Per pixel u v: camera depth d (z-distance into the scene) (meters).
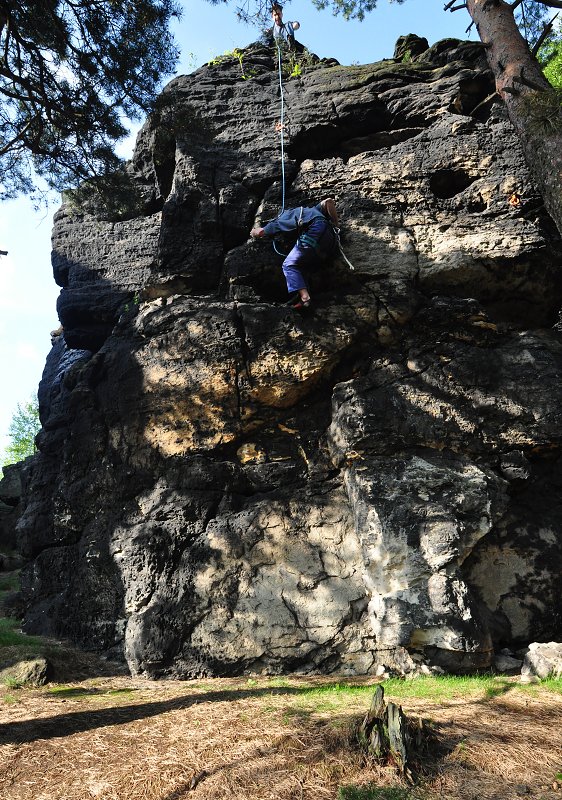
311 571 6.31
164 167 8.38
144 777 3.72
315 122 7.94
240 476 6.92
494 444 6.64
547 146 6.31
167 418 7.15
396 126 8.05
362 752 3.79
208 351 7.15
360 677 5.81
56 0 7.03
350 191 7.62
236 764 3.79
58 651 6.44
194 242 7.65
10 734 4.47
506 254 7.25
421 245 7.39
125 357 7.65
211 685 5.68
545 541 6.46
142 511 6.98
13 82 7.36
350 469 6.60
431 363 6.96
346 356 7.15
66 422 8.48
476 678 5.50
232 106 8.20
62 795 3.61
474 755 3.76
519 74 6.90
